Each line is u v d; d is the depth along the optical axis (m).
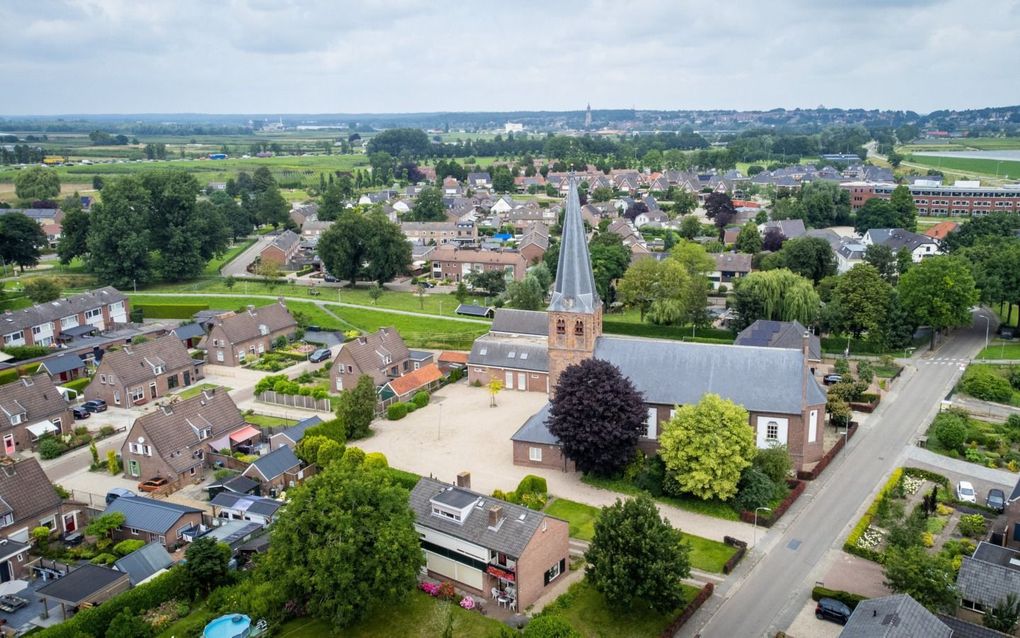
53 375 131.00
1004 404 113.88
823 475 92.00
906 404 114.12
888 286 142.38
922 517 77.44
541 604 67.69
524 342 130.62
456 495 72.88
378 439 105.75
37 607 68.56
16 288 183.00
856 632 54.69
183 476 94.31
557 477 92.75
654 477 88.06
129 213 192.75
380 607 66.31
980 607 62.69
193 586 68.06
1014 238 194.25
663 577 61.75
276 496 89.25
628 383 89.62
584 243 101.75
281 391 120.81
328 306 179.25
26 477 81.56
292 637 63.34
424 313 173.50
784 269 152.38
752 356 95.94
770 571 72.38
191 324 159.88
